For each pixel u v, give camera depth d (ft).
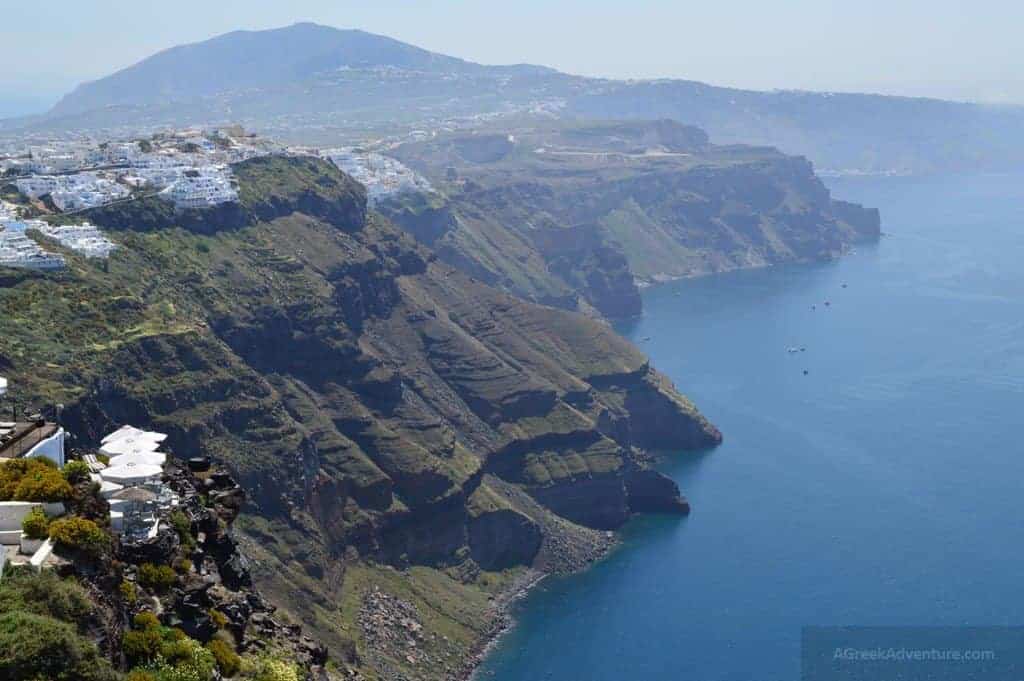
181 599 388.16
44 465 396.78
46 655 309.01
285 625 469.16
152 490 422.00
